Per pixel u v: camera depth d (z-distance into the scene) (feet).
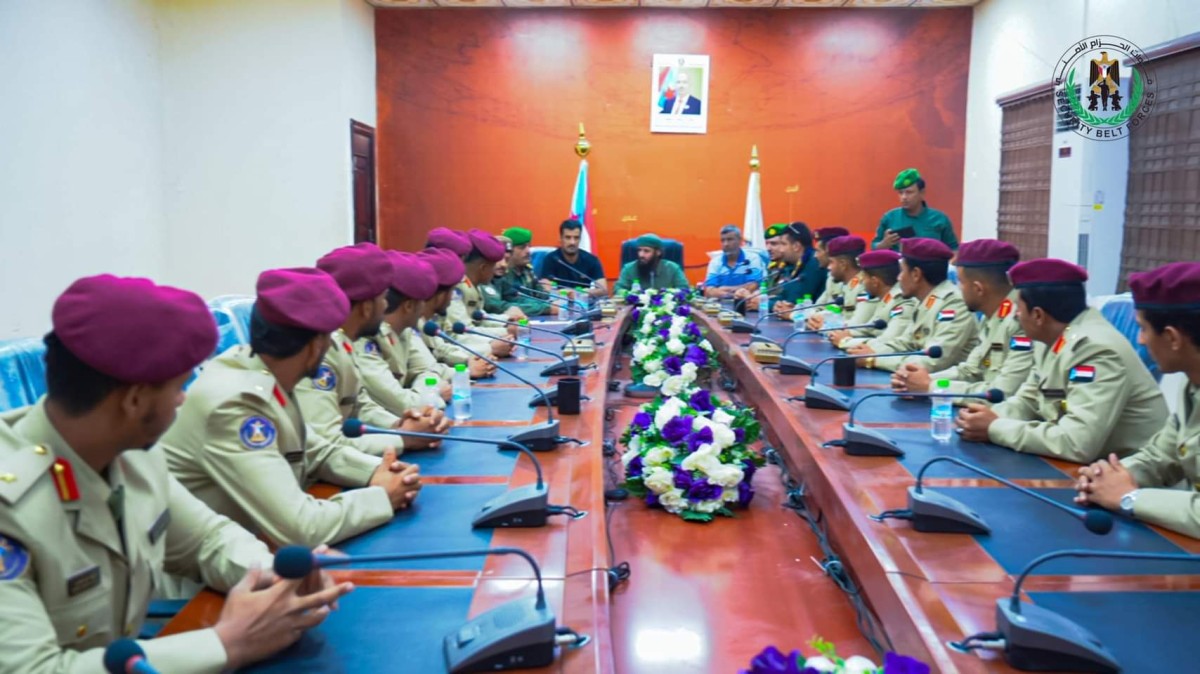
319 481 6.95
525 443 7.95
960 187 28.04
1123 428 7.91
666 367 13.26
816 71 27.99
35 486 4.05
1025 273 8.43
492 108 28.43
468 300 16.05
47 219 19.72
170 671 3.92
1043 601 4.95
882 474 7.27
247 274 26.32
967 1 26.61
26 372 7.77
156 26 25.20
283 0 25.49
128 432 4.11
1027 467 7.48
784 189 28.45
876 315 15.57
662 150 28.48
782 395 10.38
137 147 24.03
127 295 3.94
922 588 5.17
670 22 28.04
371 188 28.45
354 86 26.58
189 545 5.22
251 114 25.82
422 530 5.99
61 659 3.77
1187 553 5.58
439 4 27.71
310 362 6.18
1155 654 4.37
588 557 5.48
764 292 20.74
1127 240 18.42
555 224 28.73
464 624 4.64
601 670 4.22
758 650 5.99
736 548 7.63
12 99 18.45
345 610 4.82
